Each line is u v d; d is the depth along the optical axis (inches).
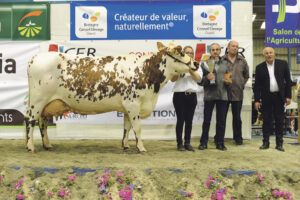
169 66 192.4
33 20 256.5
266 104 212.1
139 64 191.9
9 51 256.4
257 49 594.9
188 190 144.5
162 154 188.7
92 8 255.3
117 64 191.0
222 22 253.8
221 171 153.5
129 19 254.8
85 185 146.0
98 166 156.3
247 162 168.1
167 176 149.7
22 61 257.0
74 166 156.2
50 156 180.9
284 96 210.1
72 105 193.0
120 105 191.5
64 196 142.0
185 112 203.9
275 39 251.9
